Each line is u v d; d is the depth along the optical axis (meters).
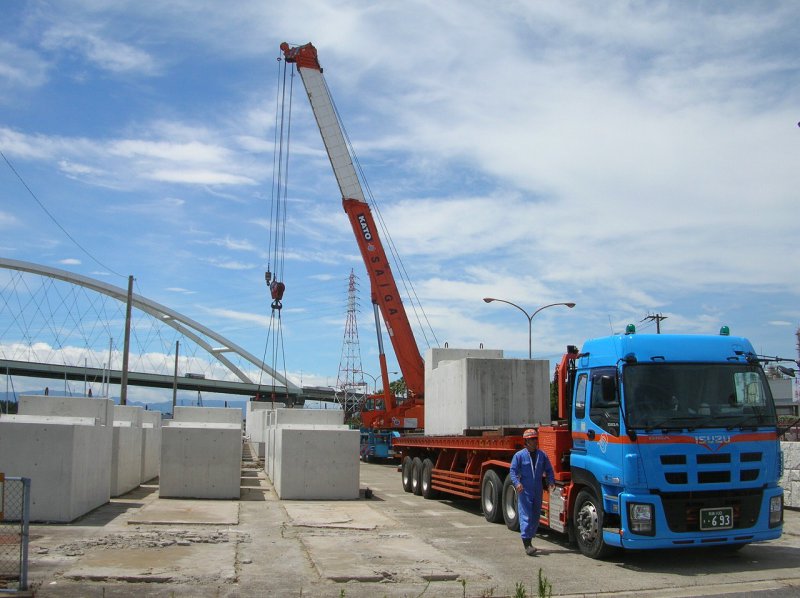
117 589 7.98
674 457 9.45
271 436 21.45
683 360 9.95
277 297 28.48
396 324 31.14
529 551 10.50
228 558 9.67
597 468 10.05
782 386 21.67
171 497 16.59
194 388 101.75
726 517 9.49
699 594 8.37
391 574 8.93
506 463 13.20
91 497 13.66
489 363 17.22
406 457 20.73
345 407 78.44
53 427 12.35
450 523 13.75
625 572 9.46
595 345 10.66
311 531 12.32
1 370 78.31
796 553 10.87
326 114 31.72
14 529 11.48
